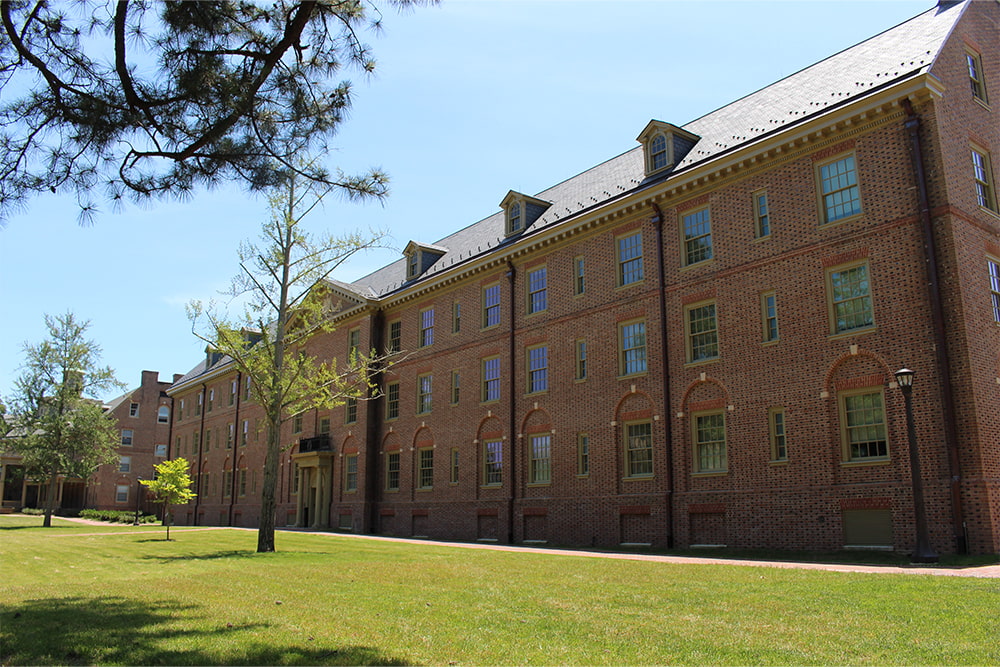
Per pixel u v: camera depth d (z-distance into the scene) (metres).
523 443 32.09
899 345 20.28
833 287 22.11
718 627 9.55
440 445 37.00
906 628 9.23
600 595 12.51
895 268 20.62
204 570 17.80
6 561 21.58
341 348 44.88
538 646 8.56
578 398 29.73
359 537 32.47
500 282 34.66
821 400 21.73
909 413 17.73
